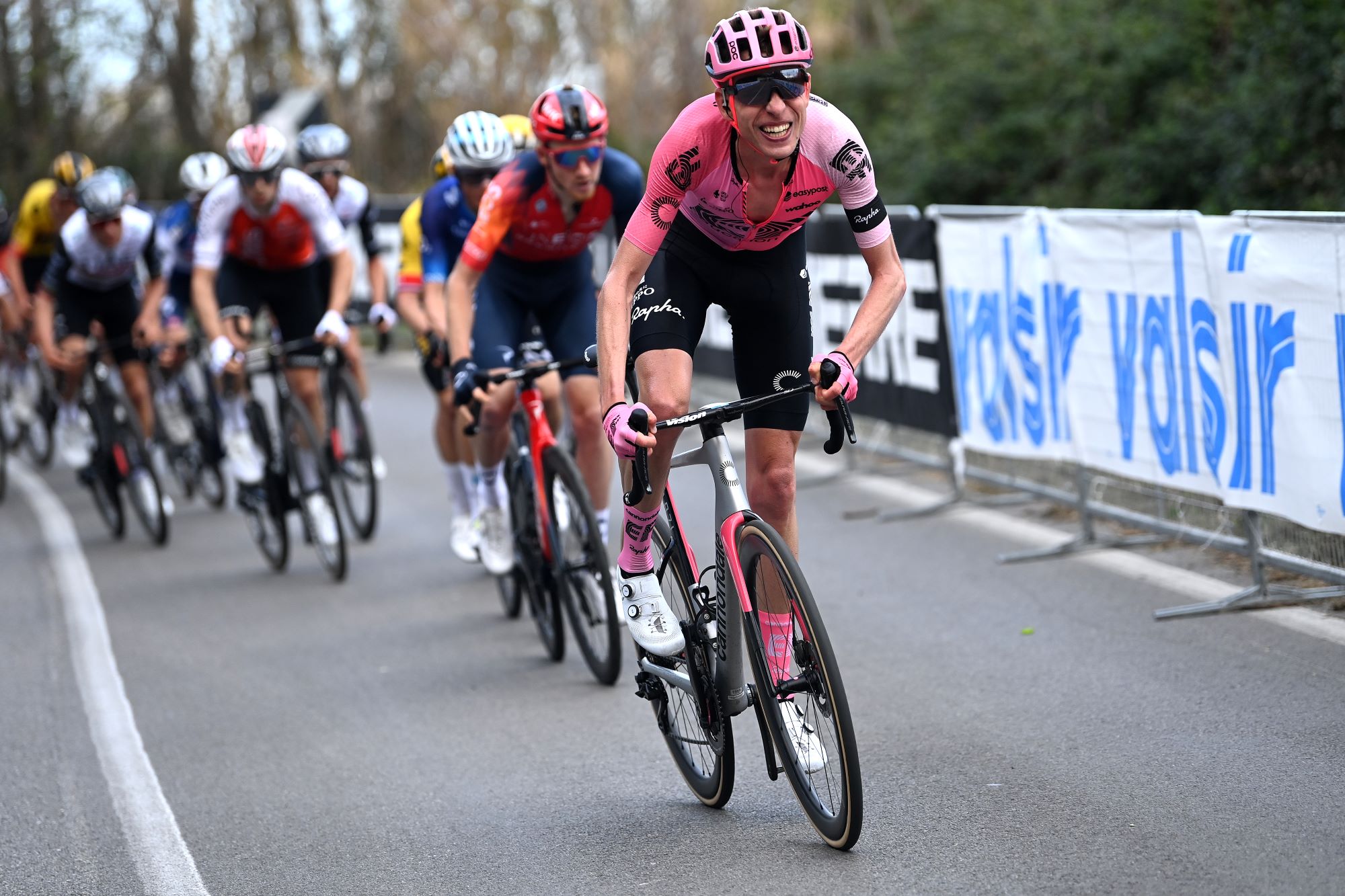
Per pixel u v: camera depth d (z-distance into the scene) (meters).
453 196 15.66
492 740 11.34
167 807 10.33
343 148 19.98
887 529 17.33
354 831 9.66
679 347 9.06
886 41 50.91
